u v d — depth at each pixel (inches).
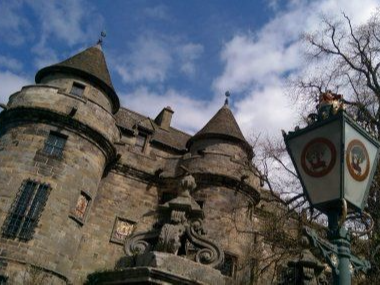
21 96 842.2
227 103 1146.7
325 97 173.0
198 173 928.3
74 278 796.0
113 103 981.2
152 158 991.6
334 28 761.0
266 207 921.5
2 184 748.6
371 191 463.5
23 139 797.2
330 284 553.9
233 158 949.2
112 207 909.2
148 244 303.9
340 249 145.4
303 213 567.2
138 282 258.7
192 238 302.0
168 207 315.0
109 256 853.8
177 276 259.6
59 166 790.5
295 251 565.6
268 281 749.9
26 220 727.7
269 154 713.6
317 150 161.5
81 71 927.0
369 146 165.5
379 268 389.4
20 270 682.2
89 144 846.5
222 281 279.1
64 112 822.5
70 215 781.9
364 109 601.0
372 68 681.6
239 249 855.1
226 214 885.8
